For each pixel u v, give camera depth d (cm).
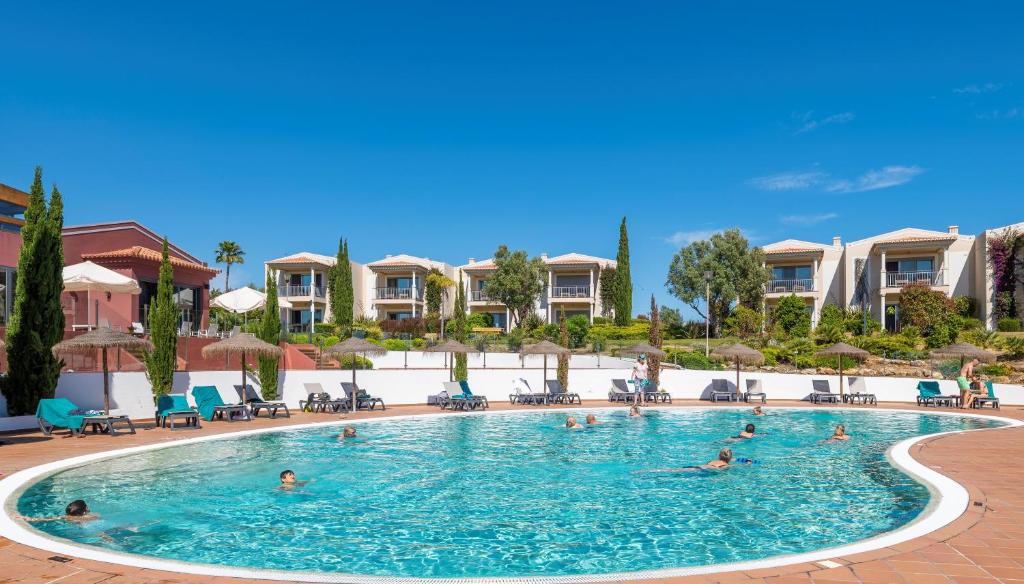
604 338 4034
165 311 1762
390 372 2327
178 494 944
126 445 1281
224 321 3731
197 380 1883
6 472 1003
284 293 4881
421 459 1262
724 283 4353
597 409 2172
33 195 1541
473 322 4794
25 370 1484
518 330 4256
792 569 541
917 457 1145
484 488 1017
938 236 4109
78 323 2156
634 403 2295
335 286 4828
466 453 1334
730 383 2609
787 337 3959
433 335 4094
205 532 767
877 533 754
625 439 1544
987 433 1508
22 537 643
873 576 521
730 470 1163
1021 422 1812
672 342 4034
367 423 1780
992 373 2852
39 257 1518
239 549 704
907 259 4191
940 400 2392
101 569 546
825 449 1400
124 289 2031
